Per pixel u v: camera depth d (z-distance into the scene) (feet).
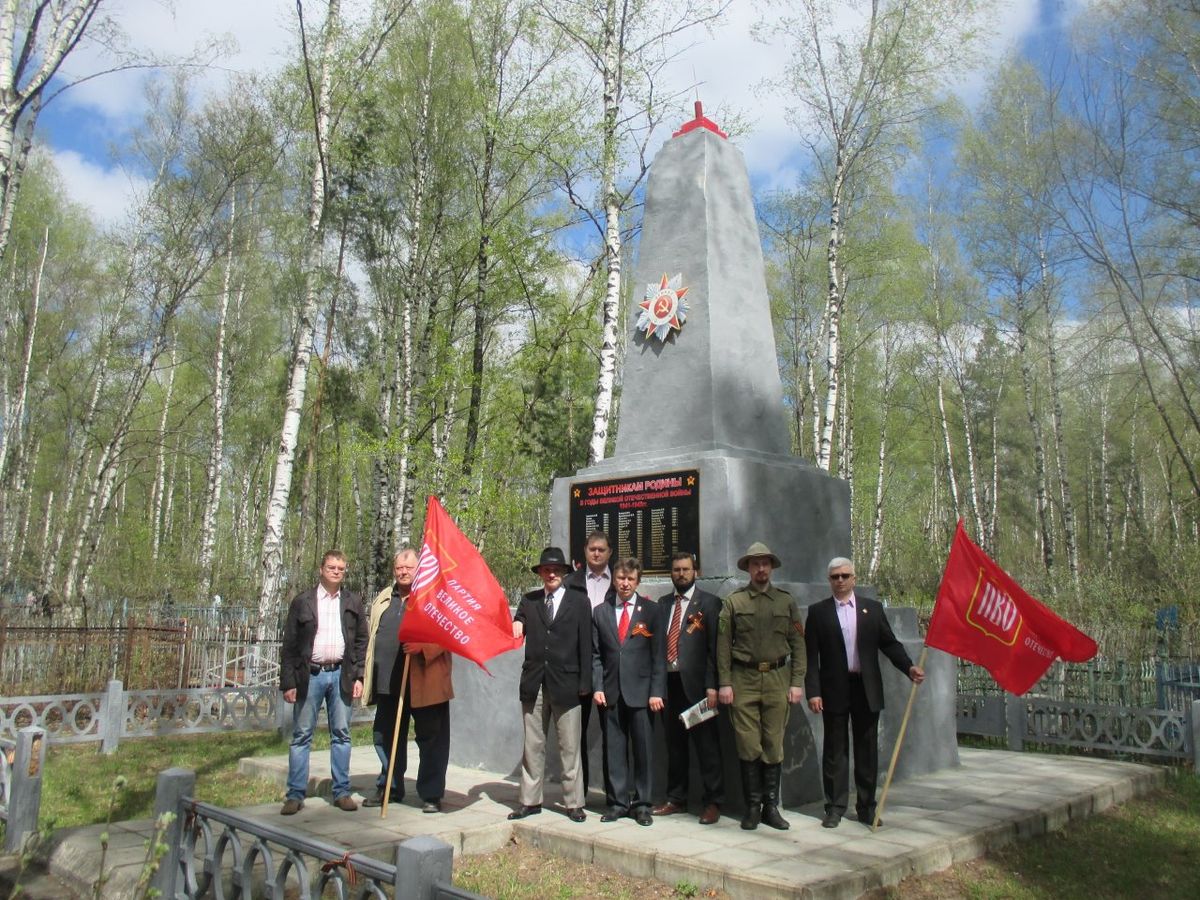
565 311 69.77
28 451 96.02
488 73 64.13
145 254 79.05
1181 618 44.75
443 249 69.10
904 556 115.03
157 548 83.15
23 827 19.57
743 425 25.86
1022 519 132.46
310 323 51.78
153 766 27.89
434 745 20.99
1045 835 20.88
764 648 19.70
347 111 64.18
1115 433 112.57
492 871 17.98
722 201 27.37
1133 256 66.13
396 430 60.64
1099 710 30.99
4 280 84.17
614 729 20.45
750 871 15.87
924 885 16.84
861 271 79.25
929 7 61.00
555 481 27.25
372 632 22.66
